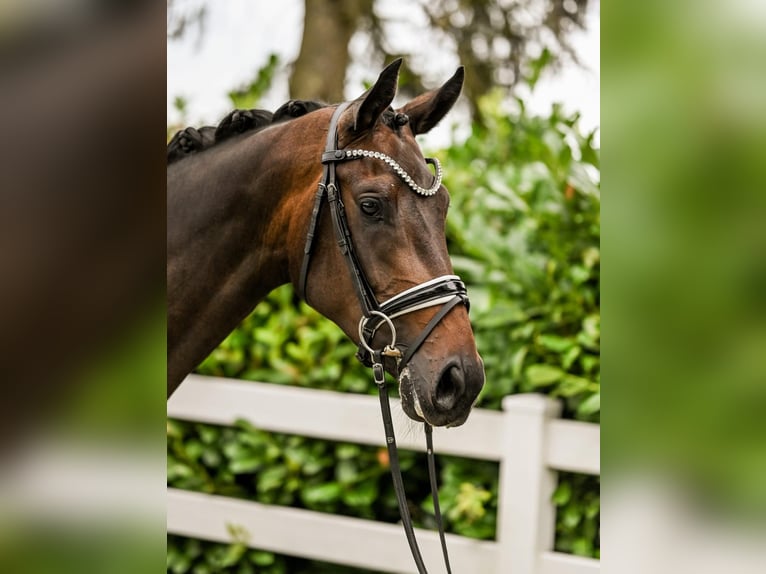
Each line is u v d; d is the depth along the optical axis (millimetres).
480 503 2363
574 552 2352
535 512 2207
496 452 2287
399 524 2637
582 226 2336
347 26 5309
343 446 2568
